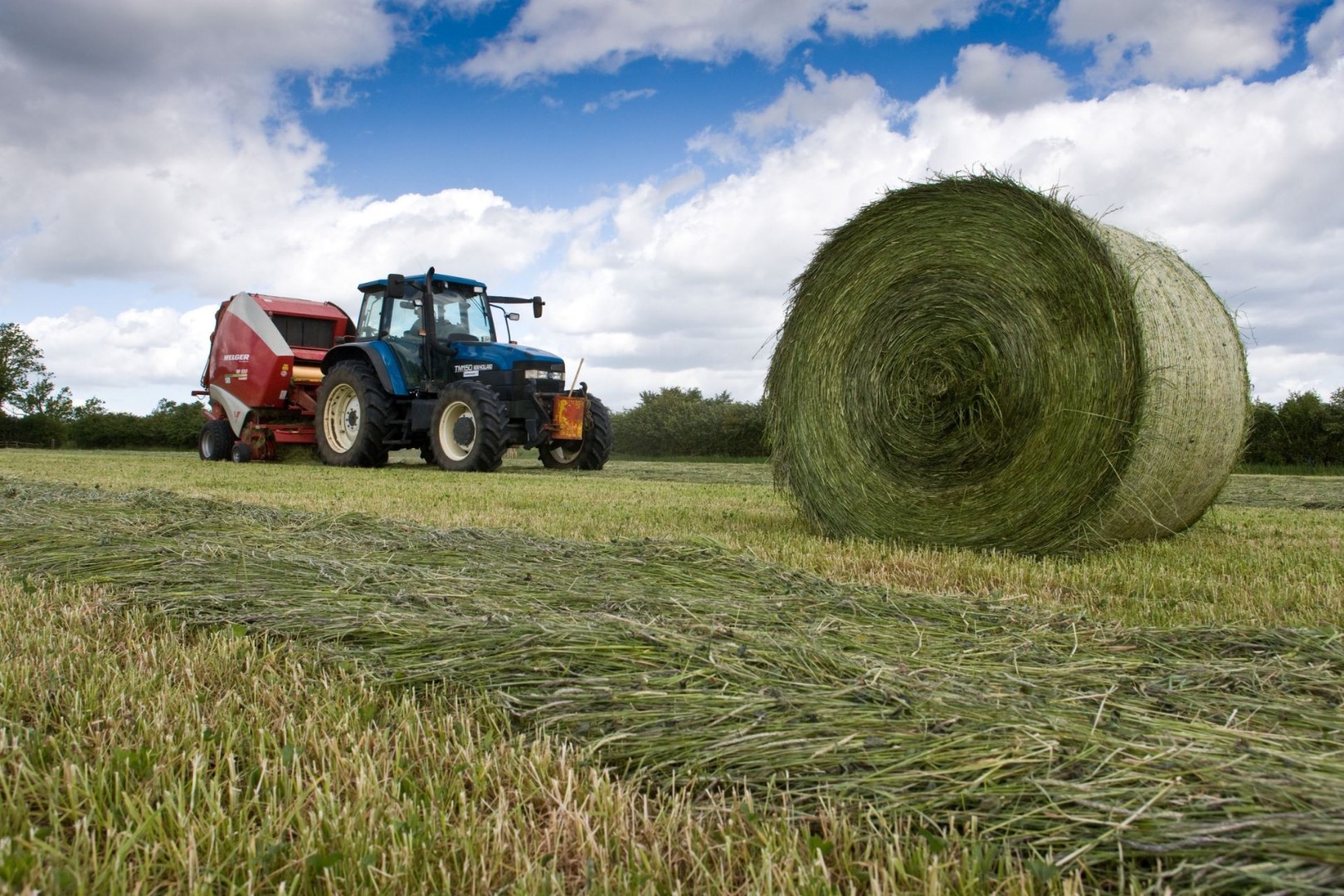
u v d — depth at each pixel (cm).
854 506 583
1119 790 168
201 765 185
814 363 604
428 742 205
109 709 223
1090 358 479
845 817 163
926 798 172
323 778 181
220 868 151
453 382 1211
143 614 319
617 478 1186
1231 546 550
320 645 281
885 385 562
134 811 167
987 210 516
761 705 218
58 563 414
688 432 2653
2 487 778
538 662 254
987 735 194
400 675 255
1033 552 510
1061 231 486
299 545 455
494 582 362
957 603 334
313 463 1465
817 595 349
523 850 161
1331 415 1666
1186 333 491
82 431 3700
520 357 1202
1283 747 191
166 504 639
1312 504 916
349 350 1332
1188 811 160
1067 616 315
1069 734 193
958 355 529
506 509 718
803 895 143
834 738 197
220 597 338
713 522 654
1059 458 493
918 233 546
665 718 214
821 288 598
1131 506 490
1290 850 145
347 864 153
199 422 3356
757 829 164
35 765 194
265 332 1440
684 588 356
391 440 1318
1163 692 228
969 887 143
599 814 172
